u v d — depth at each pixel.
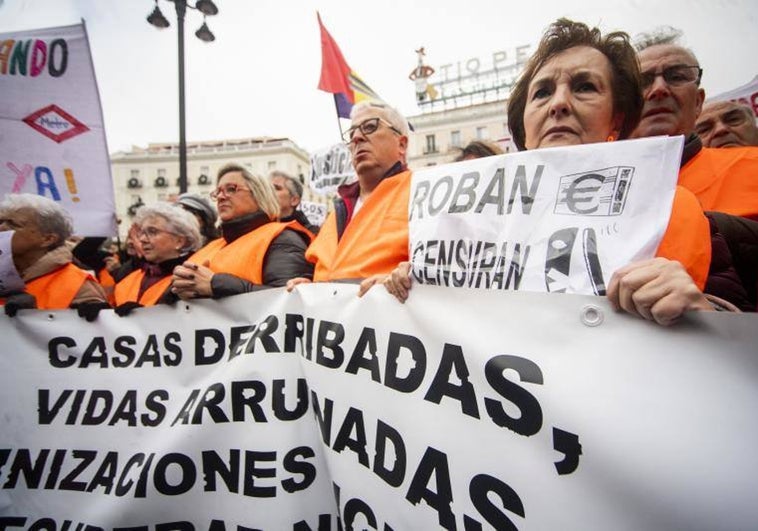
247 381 1.35
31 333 1.52
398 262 1.37
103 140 2.25
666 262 0.72
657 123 1.62
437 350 0.99
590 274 0.86
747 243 1.19
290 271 1.74
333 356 1.22
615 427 0.72
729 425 0.65
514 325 0.87
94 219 2.22
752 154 1.60
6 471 1.45
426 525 0.94
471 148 2.57
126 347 1.49
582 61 1.17
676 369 0.70
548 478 0.78
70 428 1.46
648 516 0.67
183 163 5.27
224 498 1.30
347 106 3.58
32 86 2.16
